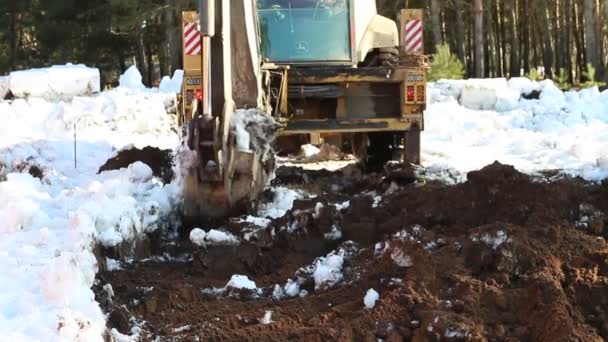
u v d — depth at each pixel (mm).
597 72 26531
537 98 15438
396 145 9680
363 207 6426
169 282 5227
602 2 31406
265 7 8891
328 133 9328
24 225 5832
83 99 13859
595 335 4191
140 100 13836
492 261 4824
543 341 4160
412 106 8414
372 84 8500
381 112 8539
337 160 11273
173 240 6395
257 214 6801
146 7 26906
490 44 35344
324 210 6113
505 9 38844
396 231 5945
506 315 4379
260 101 7070
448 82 15766
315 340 4152
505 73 39812
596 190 6020
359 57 9070
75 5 28969
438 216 6059
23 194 6555
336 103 8555
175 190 6711
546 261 4766
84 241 5312
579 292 4500
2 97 14742
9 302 4367
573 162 9961
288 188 8125
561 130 13227
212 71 6230
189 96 7973
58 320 4008
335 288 5000
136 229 5992
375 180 8531
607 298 4465
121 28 28031
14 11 32250
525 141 11719
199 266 5602
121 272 5402
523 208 5770
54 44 29609
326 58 8914
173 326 4480
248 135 6527
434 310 4312
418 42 9508
